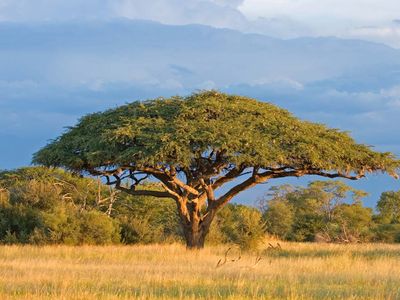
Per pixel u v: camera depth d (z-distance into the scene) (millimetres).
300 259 32719
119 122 41688
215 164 42156
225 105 42719
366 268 28625
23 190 54406
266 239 47344
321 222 69438
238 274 24922
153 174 43250
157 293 19422
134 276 23688
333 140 43656
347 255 35438
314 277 24719
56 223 47812
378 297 19328
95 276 23484
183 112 41562
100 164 41812
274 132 41250
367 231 67938
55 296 17828
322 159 41469
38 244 46438
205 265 29625
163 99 44406
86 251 38281
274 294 19719
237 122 41156
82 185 70188
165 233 62062
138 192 44438
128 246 44438
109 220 51500
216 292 19625
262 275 24938
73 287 20000
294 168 43688
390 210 88625
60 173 71062
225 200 43969
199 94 44562
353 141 45031
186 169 42938
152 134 39719
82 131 44062
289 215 70000
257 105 44125
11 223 49438
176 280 22516
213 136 39125
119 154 39688
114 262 32031
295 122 43188
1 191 57562
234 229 47344
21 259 32125
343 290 20953
